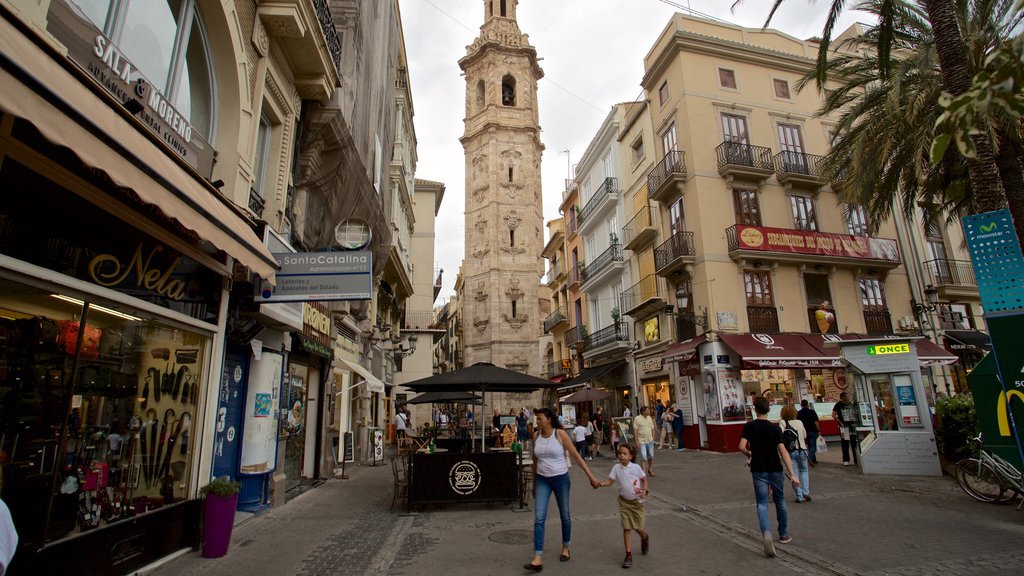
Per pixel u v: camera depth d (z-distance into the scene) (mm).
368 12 12578
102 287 4625
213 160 6859
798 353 17469
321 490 10828
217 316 6531
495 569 5363
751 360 16750
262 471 8109
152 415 5441
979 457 8312
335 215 11680
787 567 5258
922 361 18375
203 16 6609
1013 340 6895
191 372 6125
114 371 4914
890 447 10820
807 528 6770
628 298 24750
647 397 23094
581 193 32125
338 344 13906
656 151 22703
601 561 5582
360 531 7105
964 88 8430
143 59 5570
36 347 4055
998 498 7781
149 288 5305
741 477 11383
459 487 8625
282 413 9477
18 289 3881
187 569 5266
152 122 5438
